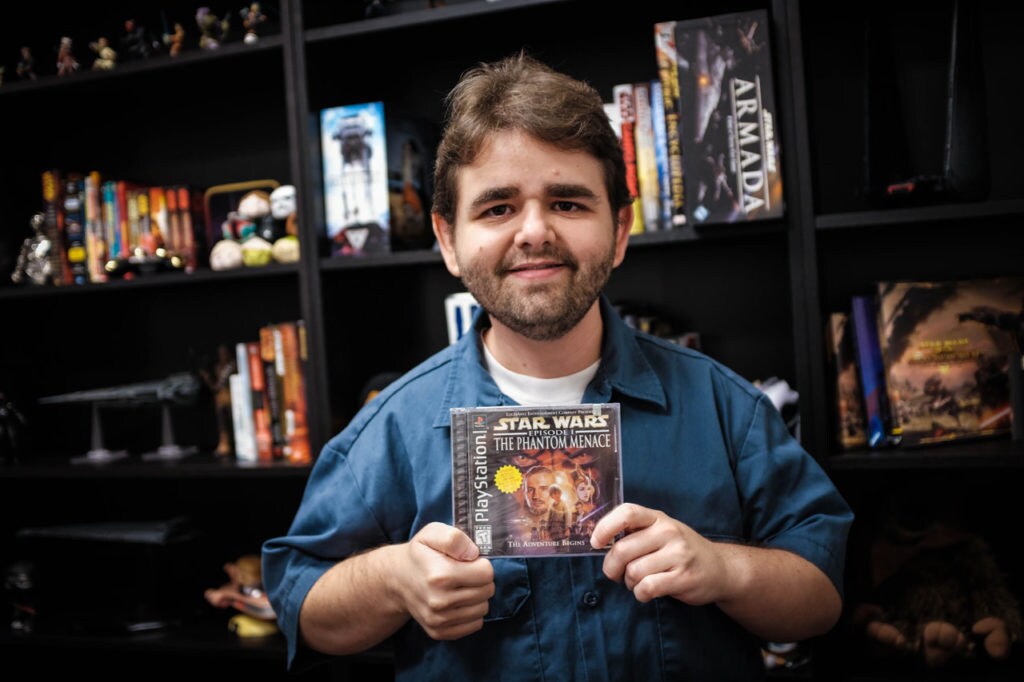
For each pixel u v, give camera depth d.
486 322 1.12
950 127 1.47
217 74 1.88
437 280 1.97
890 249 1.74
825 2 1.64
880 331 1.53
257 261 1.81
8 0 2.13
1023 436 1.50
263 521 2.10
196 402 2.00
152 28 2.14
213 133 2.10
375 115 1.72
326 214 1.75
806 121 1.46
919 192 1.49
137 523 1.96
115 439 2.20
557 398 1.05
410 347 1.99
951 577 1.52
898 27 1.70
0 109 2.06
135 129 2.16
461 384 1.07
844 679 1.47
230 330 2.12
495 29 1.75
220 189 1.97
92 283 1.88
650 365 1.08
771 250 1.79
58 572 2.20
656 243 1.54
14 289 1.94
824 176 1.75
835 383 1.55
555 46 1.88
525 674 0.98
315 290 1.72
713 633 1.00
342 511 1.06
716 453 1.03
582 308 0.94
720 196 1.47
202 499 2.14
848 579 1.60
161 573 2.08
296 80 1.71
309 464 1.73
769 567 0.95
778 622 0.97
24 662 2.10
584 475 0.95
